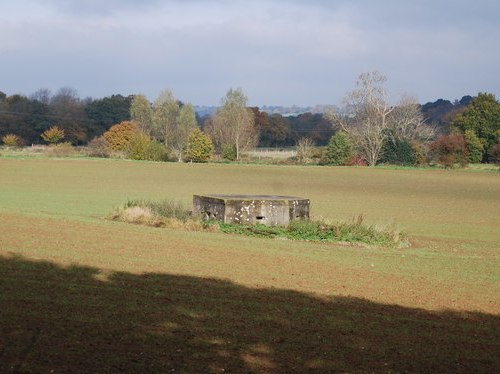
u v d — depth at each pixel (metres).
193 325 13.51
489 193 71.62
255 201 33.25
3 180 67.25
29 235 25.14
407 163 113.06
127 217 33.16
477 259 28.19
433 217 48.72
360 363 11.72
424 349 12.95
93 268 19.25
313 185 75.62
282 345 12.53
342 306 16.61
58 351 11.12
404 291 19.59
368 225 34.34
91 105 163.62
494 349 13.38
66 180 70.19
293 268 22.16
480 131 127.94
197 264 21.58
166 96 135.38
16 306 13.90
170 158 116.44
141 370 10.52
